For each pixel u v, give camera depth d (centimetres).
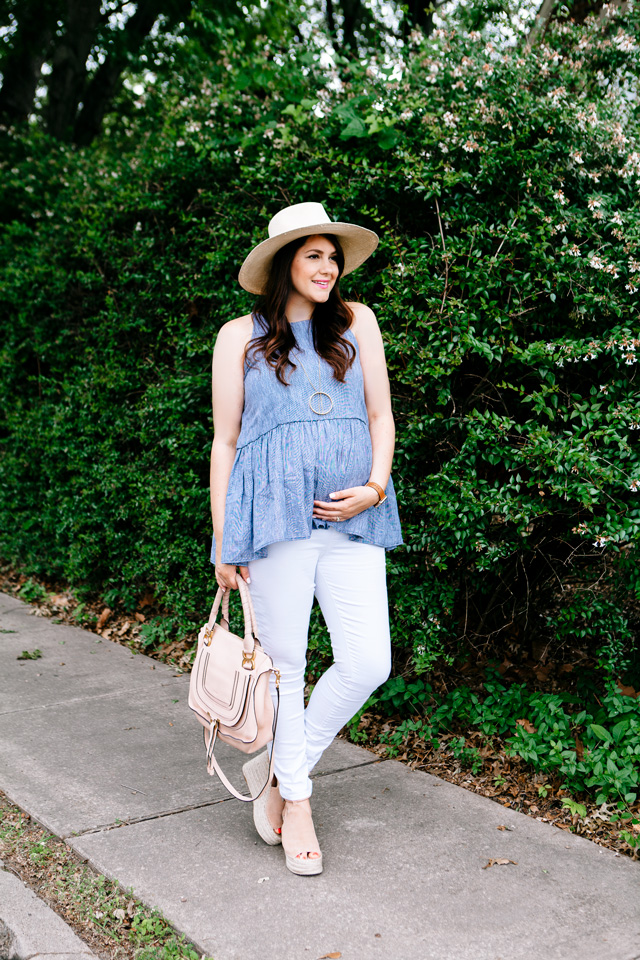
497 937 214
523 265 327
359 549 245
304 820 250
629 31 369
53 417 562
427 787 304
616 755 286
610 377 320
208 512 447
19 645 492
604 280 306
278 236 233
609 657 316
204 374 426
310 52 400
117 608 549
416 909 227
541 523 339
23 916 227
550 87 347
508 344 323
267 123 388
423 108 355
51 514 584
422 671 339
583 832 273
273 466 235
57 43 1002
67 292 570
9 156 765
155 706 391
